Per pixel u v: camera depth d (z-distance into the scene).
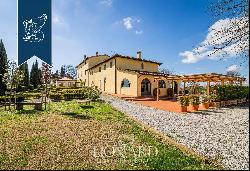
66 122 14.46
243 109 22.34
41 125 13.55
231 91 26.88
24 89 44.91
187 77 25.88
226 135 11.69
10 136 11.12
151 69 40.44
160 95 35.91
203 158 8.03
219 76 24.11
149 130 12.59
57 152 8.89
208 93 24.83
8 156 8.45
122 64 36.91
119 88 35.75
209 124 14.48
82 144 9.91
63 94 28.67
